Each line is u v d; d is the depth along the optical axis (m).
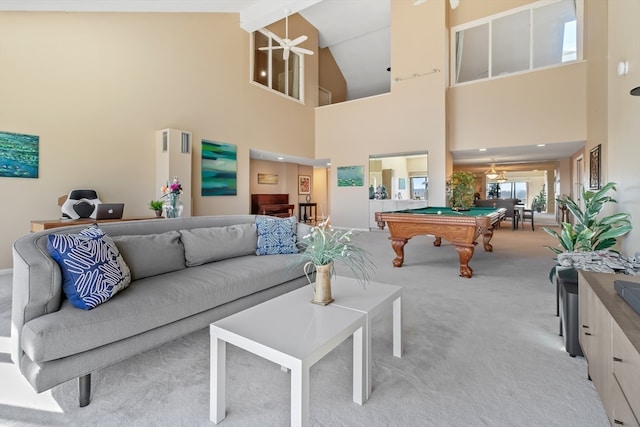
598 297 1.33
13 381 1.66
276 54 7.97
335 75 10.42
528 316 2.48
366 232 8.10
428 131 7.39
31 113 4.08
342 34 9.18
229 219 3.07
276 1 5.62
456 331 2.23
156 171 5.35
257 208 9.15
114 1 4.26
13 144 3.95
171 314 1.76
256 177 9.38
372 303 1.70
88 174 4.59
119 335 1.54
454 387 1.59
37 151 4.13
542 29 6.63
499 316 2.49
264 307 1.65
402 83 7.73
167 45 5.49
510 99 6.73
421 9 7.40
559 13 6.38
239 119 6.82
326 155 9.03
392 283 3.43
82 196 4.34
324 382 1.65
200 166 6.04
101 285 1.60
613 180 4.21
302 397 1.17
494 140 6.92
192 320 1.90
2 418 1.38
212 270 2.32
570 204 3.17
